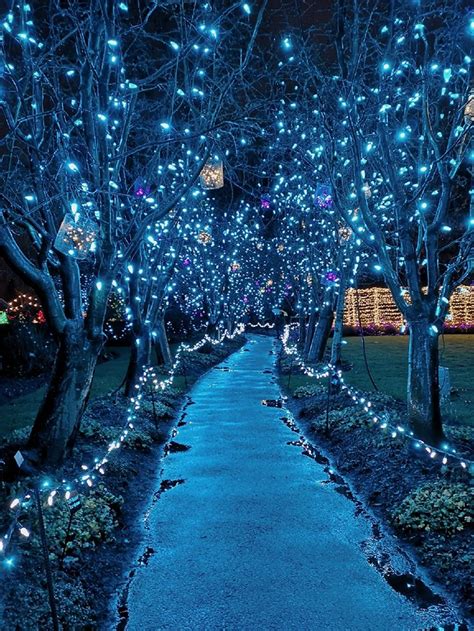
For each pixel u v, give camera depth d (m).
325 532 6.37
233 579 5.28
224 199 28.62
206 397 16.83
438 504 6.32
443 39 8.04
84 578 5.17
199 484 8.27
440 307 8.31
